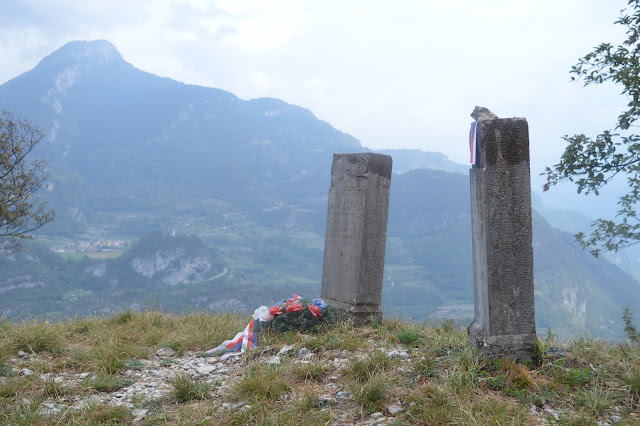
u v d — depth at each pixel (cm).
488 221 458
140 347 656
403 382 434
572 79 709
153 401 449
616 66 677
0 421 399
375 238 724
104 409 423
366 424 371
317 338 604
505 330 458
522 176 459
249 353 586
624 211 699
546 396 401
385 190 734
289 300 693
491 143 457
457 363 452
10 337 632
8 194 1045
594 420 359
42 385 481
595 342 550
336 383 455
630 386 411
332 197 776
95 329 733
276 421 379
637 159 667
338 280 743
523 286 460
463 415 364
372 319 705
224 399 441
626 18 671
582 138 684
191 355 629
